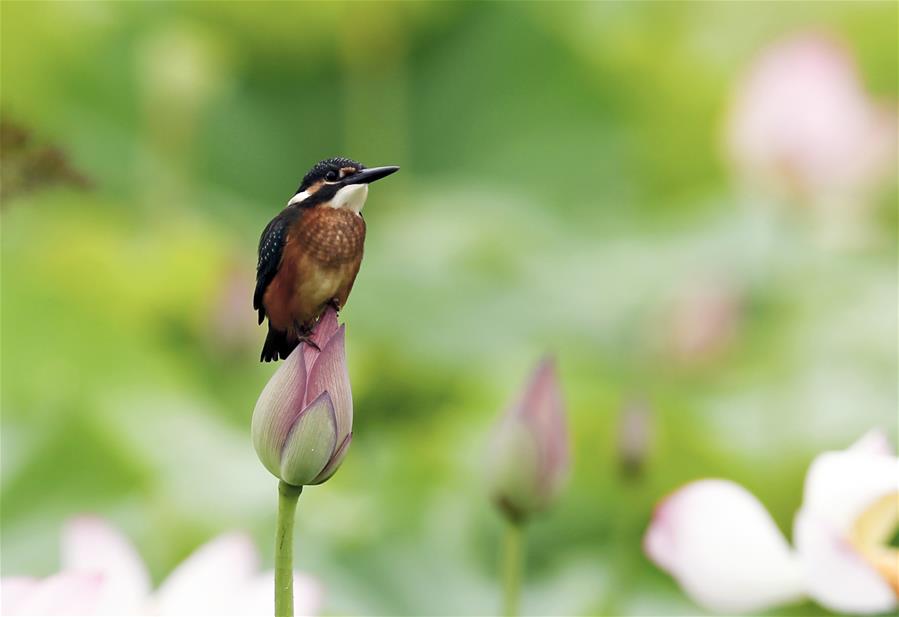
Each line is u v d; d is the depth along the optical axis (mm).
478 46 17344
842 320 11984
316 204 7230
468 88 17266
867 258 12688
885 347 11484
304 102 17250
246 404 10750
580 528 8922
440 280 12789
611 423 9250
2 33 15781
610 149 16875
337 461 7145
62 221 12742
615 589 7934
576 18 17484
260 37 16672
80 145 15453
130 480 8836
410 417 11633
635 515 9070
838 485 7273
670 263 13055
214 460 9102
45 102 15852
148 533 8539
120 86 16406
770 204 11891
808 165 10875
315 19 16406
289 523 7148
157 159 15297
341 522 8445
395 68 16922
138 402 9414
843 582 7238
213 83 15297
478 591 8281
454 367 12008
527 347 12164
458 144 17141
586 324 12430
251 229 15352
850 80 10750
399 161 17016
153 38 16812
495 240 13188
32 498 8695
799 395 10828
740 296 12062
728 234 13305
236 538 7324
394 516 8625
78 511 8648
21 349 9773
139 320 12750
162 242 13031
